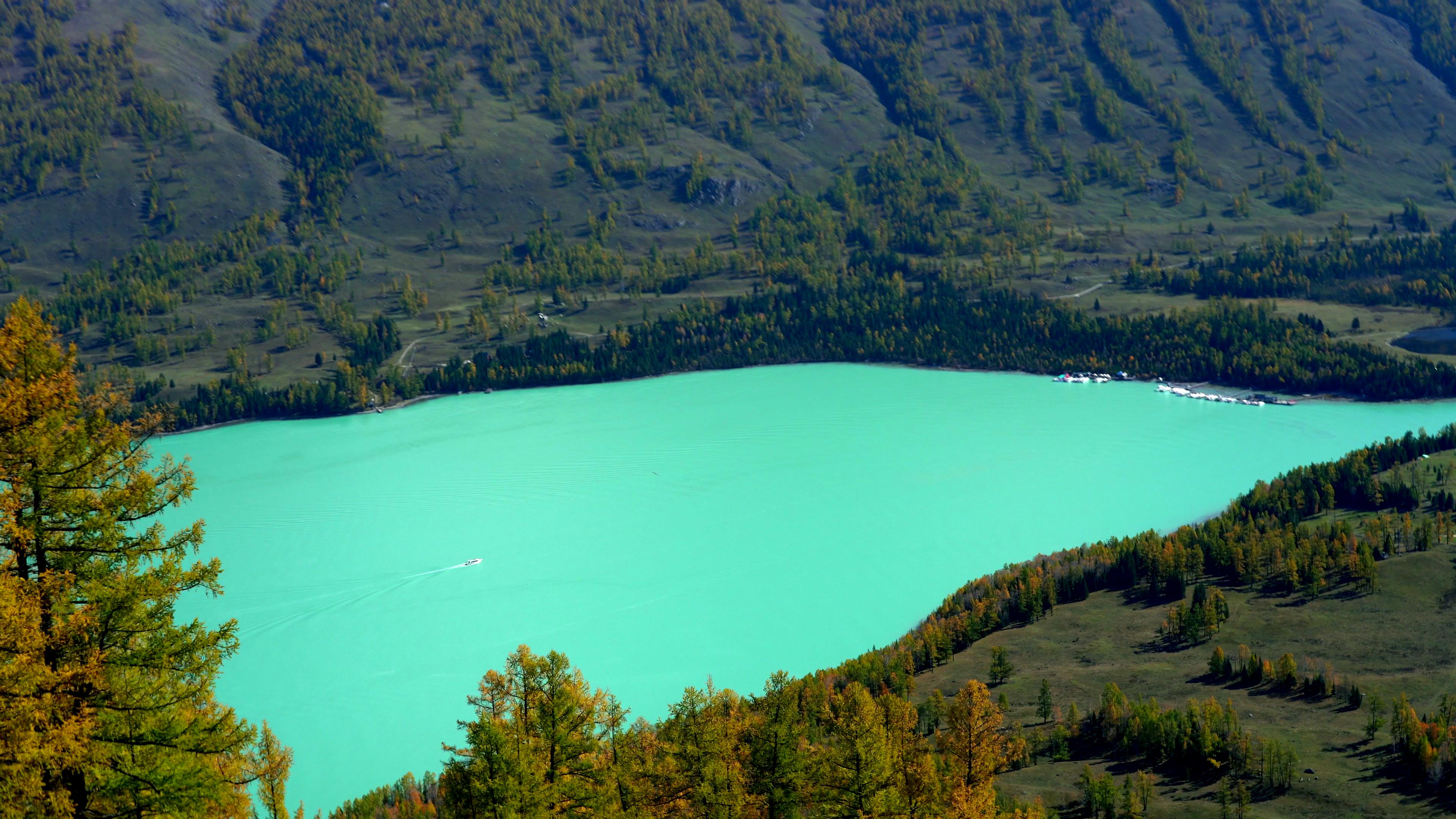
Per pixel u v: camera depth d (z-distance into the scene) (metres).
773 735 65.94
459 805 55.53
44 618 37.69
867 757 66.50
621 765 65.12
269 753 52.44
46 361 39.34
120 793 37.94
